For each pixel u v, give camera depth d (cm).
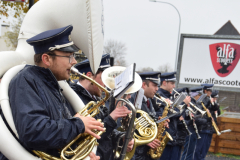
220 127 758
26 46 176
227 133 755
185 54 755
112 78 211
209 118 613
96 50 156
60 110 146
